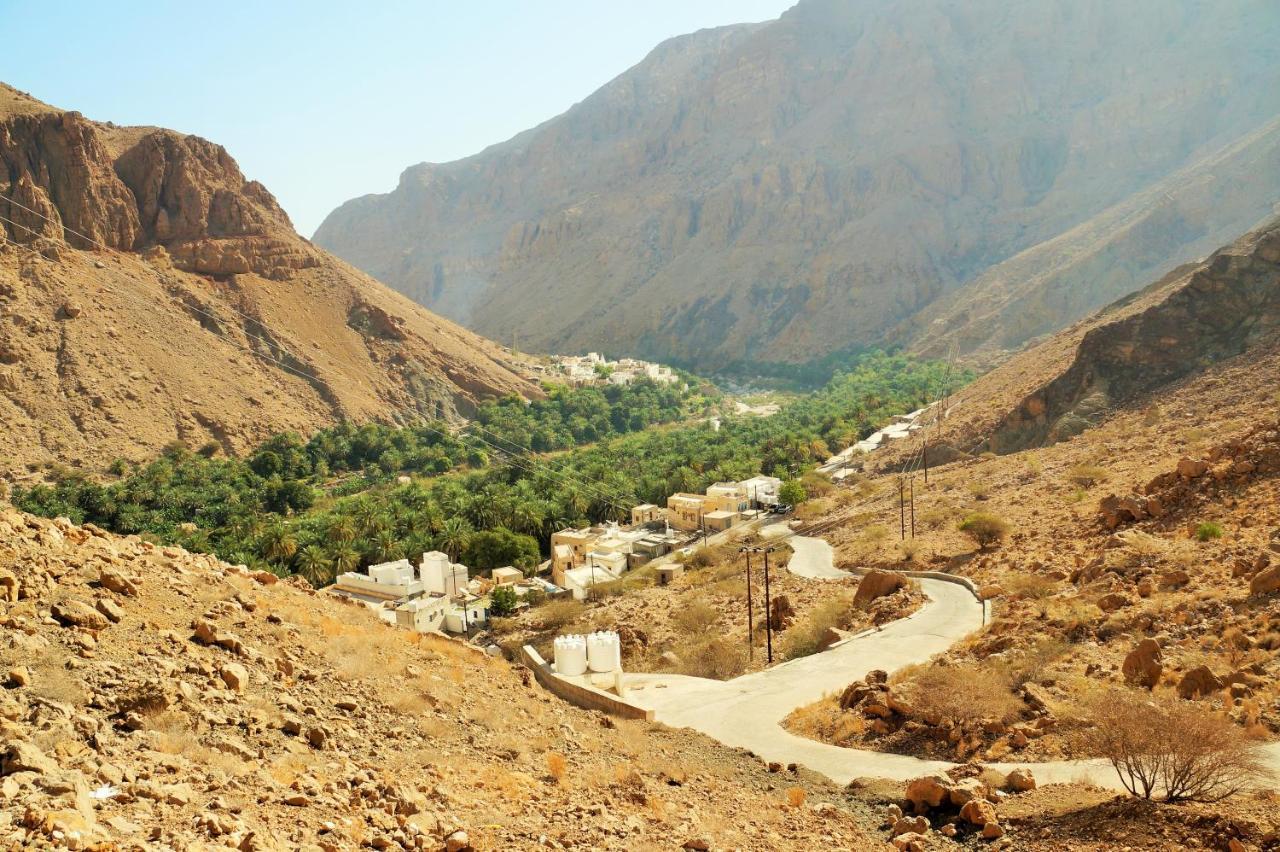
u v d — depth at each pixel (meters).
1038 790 14.85
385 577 60.38
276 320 147.00
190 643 13.07
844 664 27.81
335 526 73.19
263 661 13.71
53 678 10.38
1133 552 27.52
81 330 118.38
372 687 14.76
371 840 8.95
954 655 25.38
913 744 19.00
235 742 10.43
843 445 106.19
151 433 111.25
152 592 14.73
